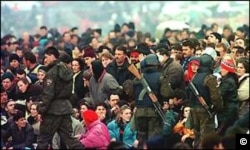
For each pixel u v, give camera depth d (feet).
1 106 101.96
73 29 148.25
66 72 88.33
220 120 86.07
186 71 94.17
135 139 90.33
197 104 86.63
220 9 240.53
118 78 102.12
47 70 91.04
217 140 75.77
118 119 92.94
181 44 105.29
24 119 96.02
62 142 89.45
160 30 154.51
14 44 140.15
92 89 99.40
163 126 87.40
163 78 88.99
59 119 88.63
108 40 143.33
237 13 235.40
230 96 85.56
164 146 77.77
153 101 88.07
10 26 275.59
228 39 119.03
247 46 102.17
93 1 286.25
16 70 108.99
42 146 88.63
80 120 96.78
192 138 86.38
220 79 90.53
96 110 95.04
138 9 278.87
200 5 253.44
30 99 99.91
